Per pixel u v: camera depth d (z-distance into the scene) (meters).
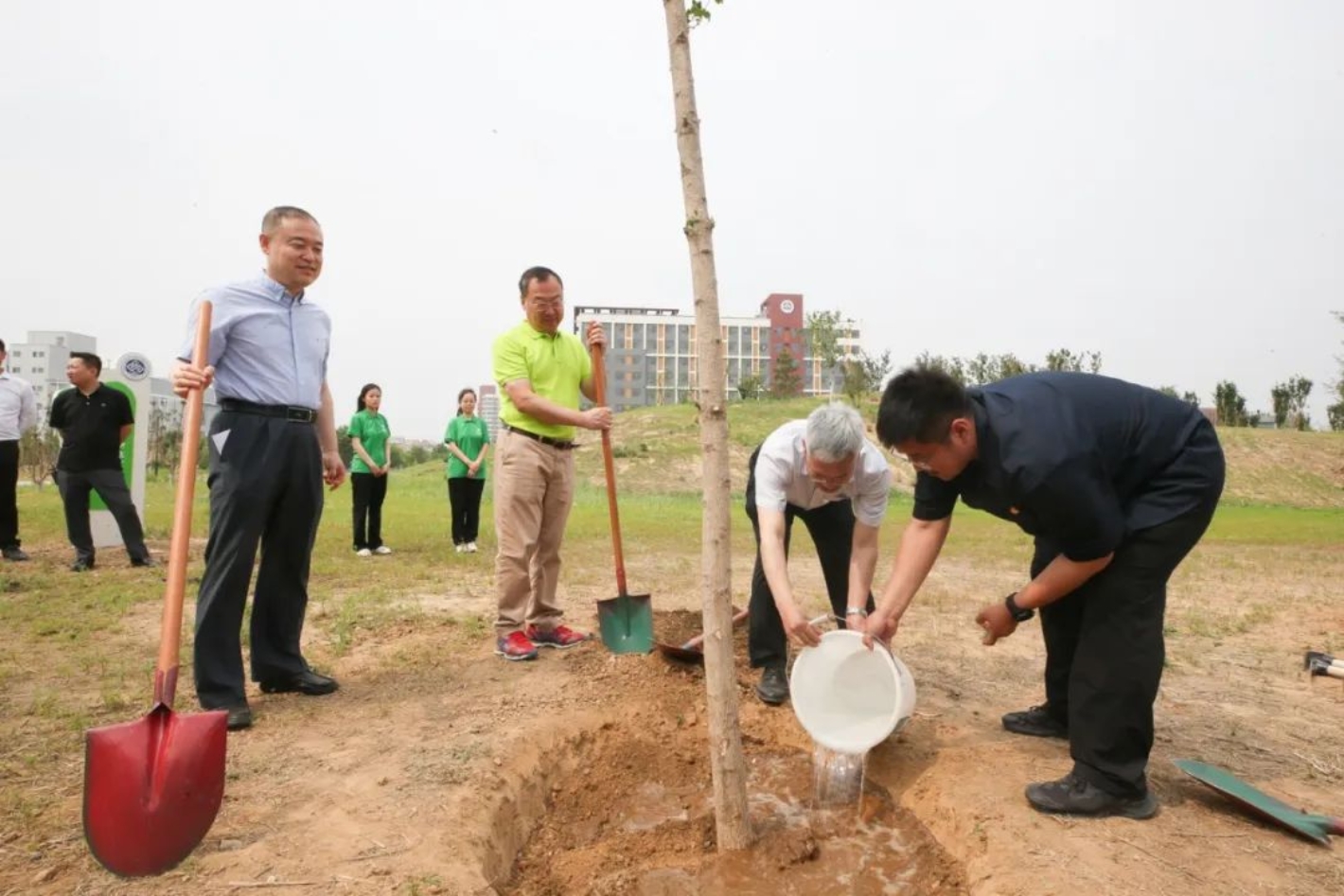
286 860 2.57
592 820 3.36
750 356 101.00
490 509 17.59
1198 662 5.38
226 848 2.64
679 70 2.78
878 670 3.51
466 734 3.62
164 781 2.39
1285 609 7.27
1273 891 2.54
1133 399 2.95
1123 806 3.01
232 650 3.78
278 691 4.18
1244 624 6.57
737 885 2.88
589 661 4.68
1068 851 2.73
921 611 6.71
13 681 4.32
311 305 4.12
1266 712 4.41
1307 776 3.53
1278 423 57.97
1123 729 2.96
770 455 3.73
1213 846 2.82
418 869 2.54
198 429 3.06
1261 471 41.22
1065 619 3.65
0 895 2.35
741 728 4.05
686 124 2.77
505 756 3.41
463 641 5.16
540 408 4.58
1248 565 10.70
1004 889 2.54
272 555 4.06
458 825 2.83
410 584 7.24
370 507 9.37
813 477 3.39
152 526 11.55
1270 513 28.67
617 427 46.97
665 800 3.48
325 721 3.79
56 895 2.36
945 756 3.55
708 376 2.85
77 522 7.98
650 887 2.86
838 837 3.18
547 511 4.93
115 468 8.06
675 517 16.75
